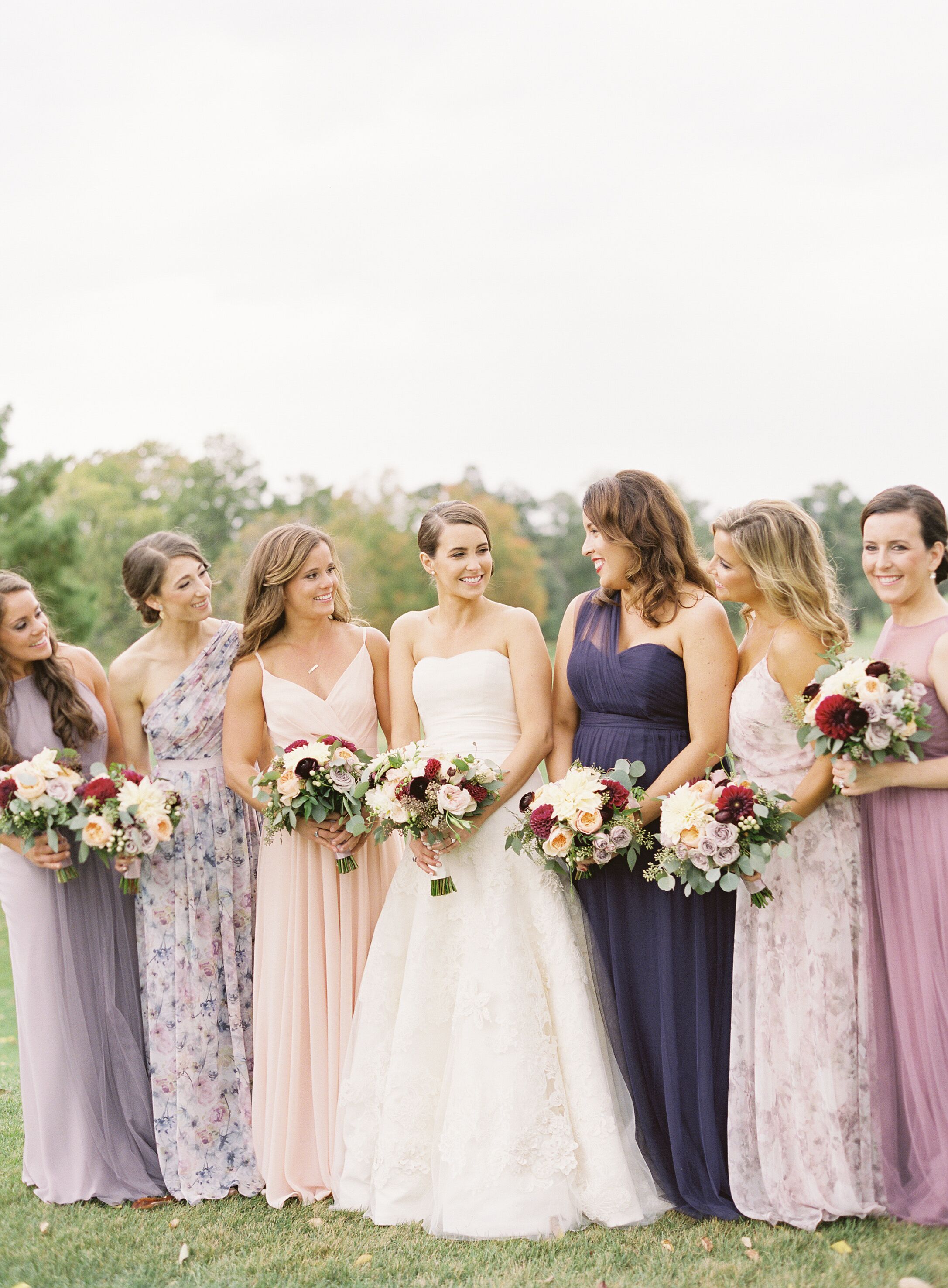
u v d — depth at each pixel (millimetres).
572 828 3273
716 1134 3414
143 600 3998
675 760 3568
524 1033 3420
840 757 3170
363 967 3826
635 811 3344
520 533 51438
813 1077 3279
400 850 4078
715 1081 3475
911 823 3246
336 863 3791
